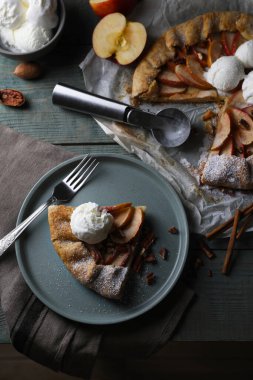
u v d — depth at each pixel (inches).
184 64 28.9
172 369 36.0
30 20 27.8
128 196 27.4
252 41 27.8
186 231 26.1
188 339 26.1
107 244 26.0
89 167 27.7
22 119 29.4
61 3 28.5
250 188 27.1
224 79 27.7
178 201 26.6
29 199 27.2
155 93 28.7
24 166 28.6
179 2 29.5
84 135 29.0
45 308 26.5
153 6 29.7
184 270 26.7
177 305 26.1
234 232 26.3
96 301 25.9
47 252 26.7
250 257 26.7
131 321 26.1
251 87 27.5
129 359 35.9
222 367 35.9
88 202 26.8
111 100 27.9
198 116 28.9
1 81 29.8
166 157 28.1
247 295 26.4
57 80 29.6
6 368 36.7
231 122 27.9
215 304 26.4
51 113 29.3
